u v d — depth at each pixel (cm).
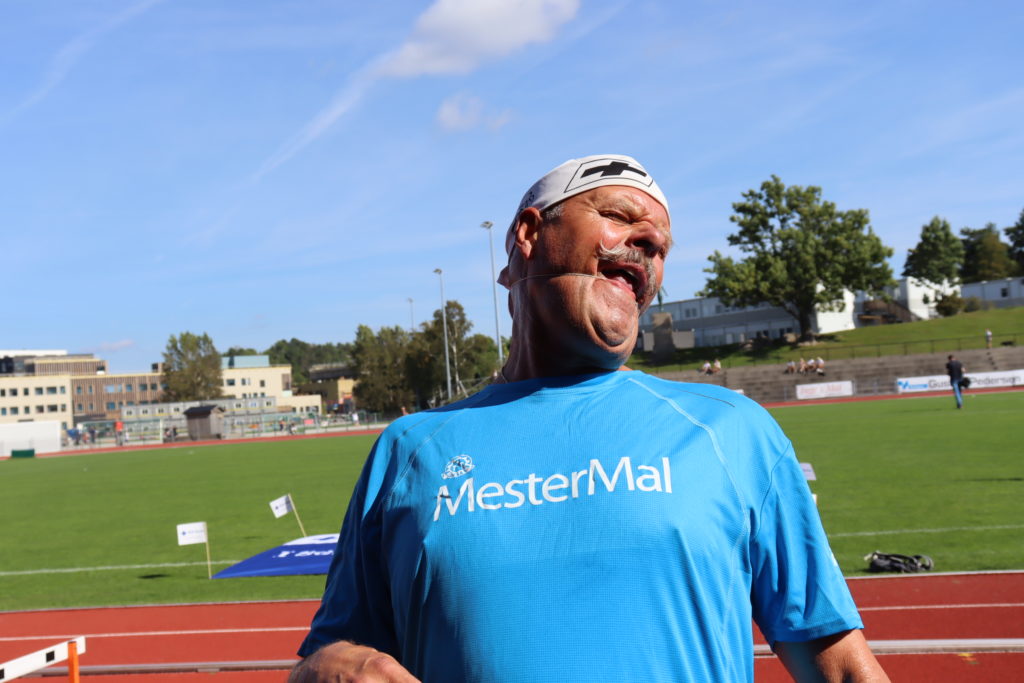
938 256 8331
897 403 3909
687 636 135
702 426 153
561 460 149
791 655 158
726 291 6675
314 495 1908
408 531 152
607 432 152
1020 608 719
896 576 837
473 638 137
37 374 11281
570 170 171
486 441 156
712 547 142
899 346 6338
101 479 2850
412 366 7388
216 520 1603
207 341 10712
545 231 168
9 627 881
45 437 5891
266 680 644
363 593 165
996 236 9969
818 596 152
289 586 991
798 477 159
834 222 6612
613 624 133
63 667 701
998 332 6306
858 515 1199
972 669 561
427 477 155
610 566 136
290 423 6500
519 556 140
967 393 4334
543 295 168
